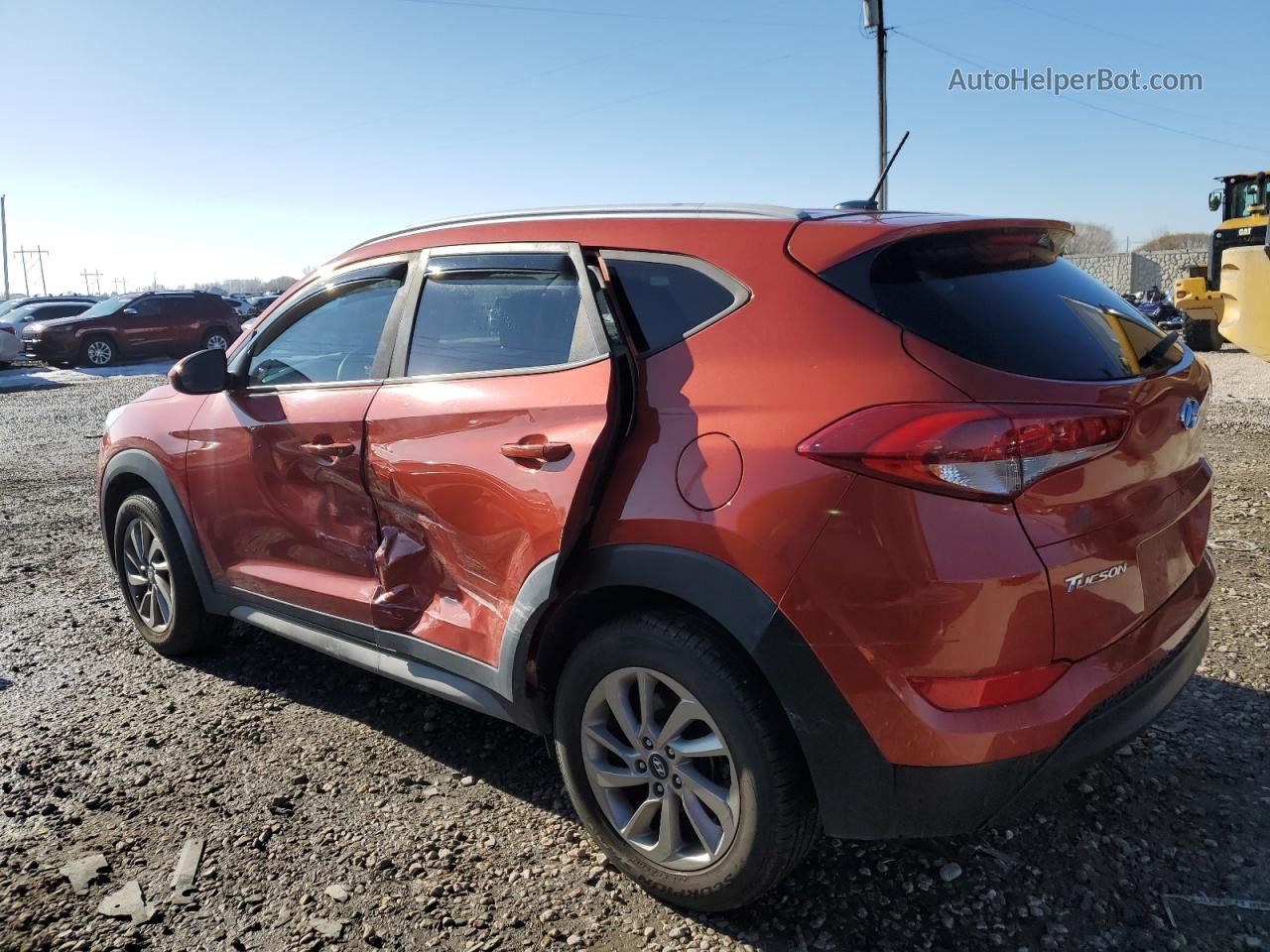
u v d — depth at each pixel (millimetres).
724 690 2268
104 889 2607
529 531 2617
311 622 3492
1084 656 2197
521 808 2982
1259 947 2283
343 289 3479
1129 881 2525
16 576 5508
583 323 2676
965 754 2068
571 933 2422
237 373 3748
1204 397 2691
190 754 3348
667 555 2326
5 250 73250
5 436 11531
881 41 22578
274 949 2375
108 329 21906
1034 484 2076
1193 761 3053
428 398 2984
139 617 4328
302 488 3402
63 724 3584
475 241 3084
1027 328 2289
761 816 2258
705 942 2375
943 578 2043
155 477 3986
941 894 2510
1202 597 2631
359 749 3371
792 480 2164
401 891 2592
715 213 2662
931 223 2406
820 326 2287
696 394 2391
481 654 2832
